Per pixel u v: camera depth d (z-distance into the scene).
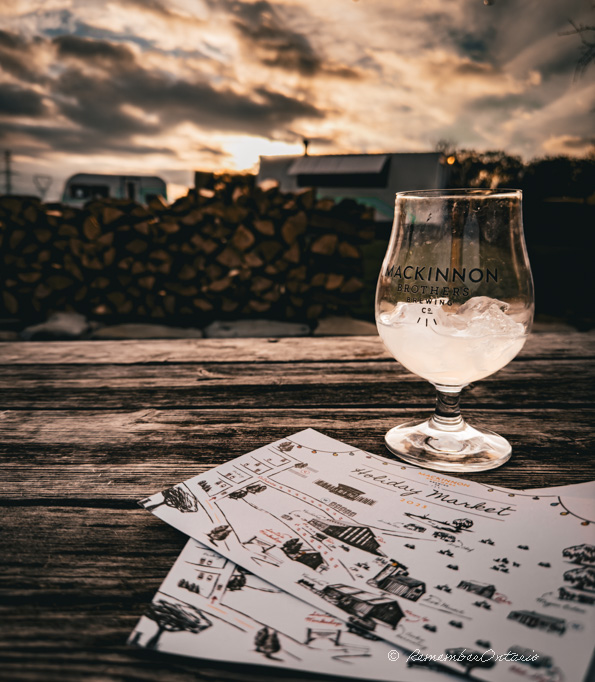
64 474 0.30
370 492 0.27
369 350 0.57
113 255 1.63
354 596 0.20
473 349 0.30
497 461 0.31
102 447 0.34
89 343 0.61
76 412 0.40
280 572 0.21
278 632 0.18
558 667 0.17
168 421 0.38
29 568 0.22
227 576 0.21
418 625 0.19
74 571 0.22
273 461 0.31
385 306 0.33
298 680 0.17
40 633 0.19
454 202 0.31
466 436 0.34
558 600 0.20
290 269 1.64
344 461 0.31
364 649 0.18
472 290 0.31
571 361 0.52
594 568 0.21
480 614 0.19
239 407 0.41
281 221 1.65
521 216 0.32
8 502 0.27
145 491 0.28
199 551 0.23
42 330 1.45
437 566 0.22
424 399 0.42
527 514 0.25
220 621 0.19
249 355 0.55
